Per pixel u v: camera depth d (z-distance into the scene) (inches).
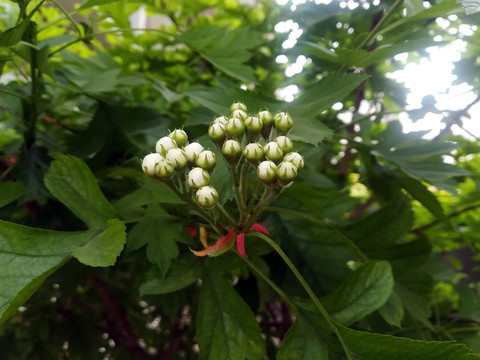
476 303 8.9
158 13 11.9
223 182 5.6
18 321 12.0
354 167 13.4
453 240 12.0
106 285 10.6
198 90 6.9
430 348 4.5
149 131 8.4
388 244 7.7
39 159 7.8
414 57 10.2
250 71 8.0
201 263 6.5
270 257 7.9
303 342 5.7
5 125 10.2
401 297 7.3
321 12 9.6
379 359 4.9
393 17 9.3
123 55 11.5
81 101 9.9
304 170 9.0
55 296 10.9
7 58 6.3
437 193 11.9
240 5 12.4
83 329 11.8
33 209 7.8
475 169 12.3
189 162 5.1
